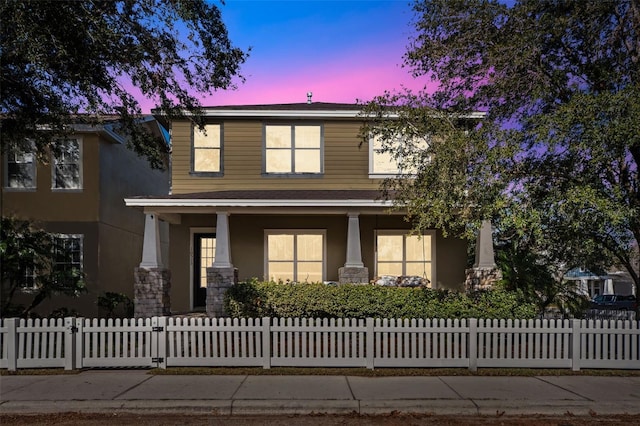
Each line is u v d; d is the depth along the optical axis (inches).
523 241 492.7
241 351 332.5
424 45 362.6
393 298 402.0
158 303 506.3
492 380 301.6
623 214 290.0
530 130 310.5
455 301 392.8
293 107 613.0
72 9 339.3
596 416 252.4
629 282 1680.6
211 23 389.4
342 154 593.0
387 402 258.1
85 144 585.3
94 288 576.4
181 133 584.1
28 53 327.6
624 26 352.2
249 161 589.3
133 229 700.7
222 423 240.1
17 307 478.6
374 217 587.8
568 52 362.3
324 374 314.7
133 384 291.0
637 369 325.4
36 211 576.1
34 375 313.3
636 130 274.4
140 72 399.5
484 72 356.5
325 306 405.4
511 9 342.3
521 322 331.9
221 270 499.5
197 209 510.9
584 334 327.6
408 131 368.8
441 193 325.1
